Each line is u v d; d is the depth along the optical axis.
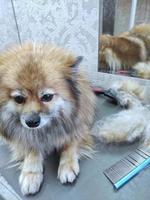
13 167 0.62
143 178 0.54
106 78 0.96
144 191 0.51
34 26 1.08
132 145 0.66
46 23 1.02
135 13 0.76
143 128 0.67
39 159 0.62
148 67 0.84
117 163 0.60
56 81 0.55
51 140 0.65
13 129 0.64
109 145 0.67
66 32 0.98
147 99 0.84
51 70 0.55
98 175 0.56
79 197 0.51
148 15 0.74
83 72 0.70
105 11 0.82
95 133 0.70
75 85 0.61
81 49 0.98
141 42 0.81
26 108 0.55
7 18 1.18
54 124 0.62
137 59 0.85
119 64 0.90
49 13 0.98
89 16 0.87
